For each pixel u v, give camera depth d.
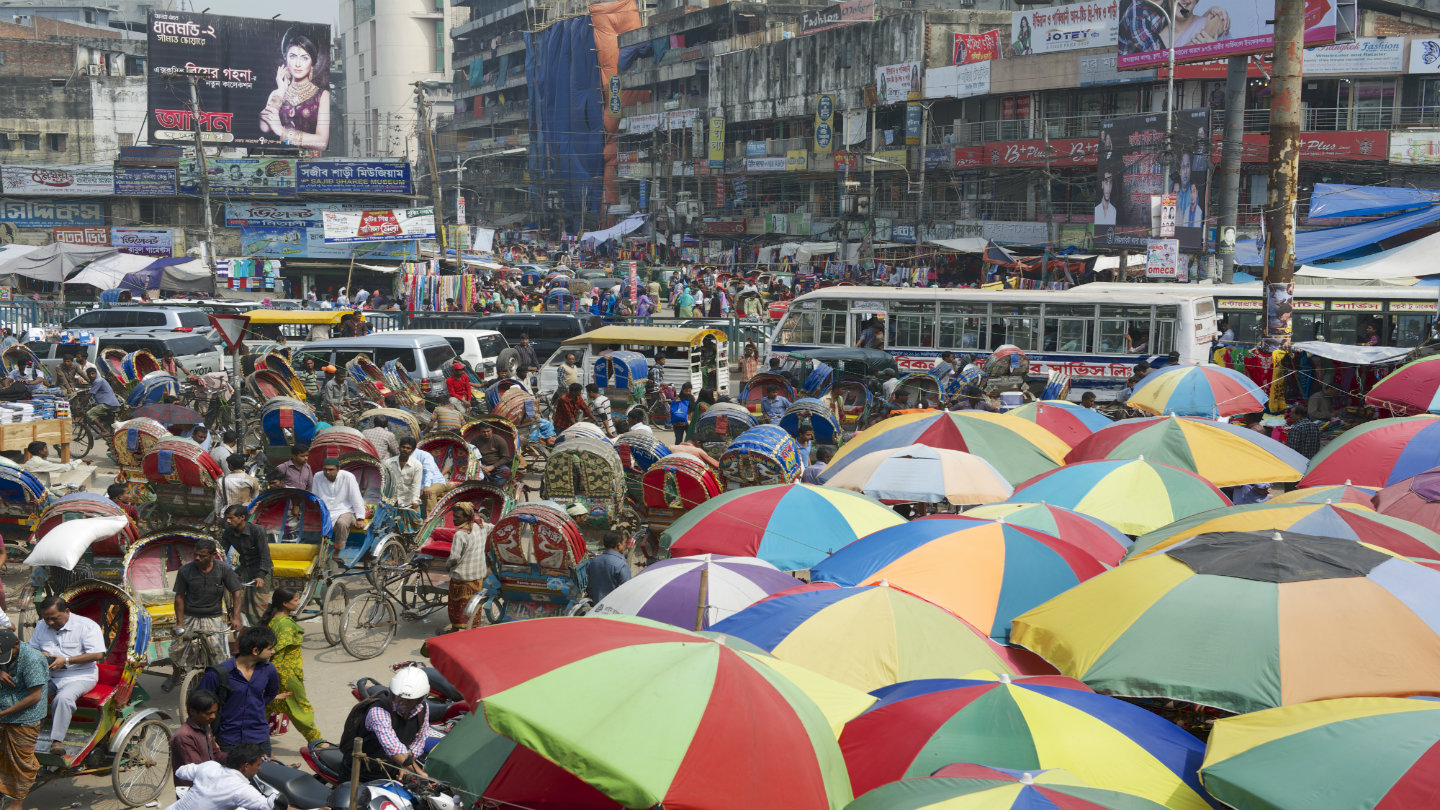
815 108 65.06
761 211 68.62
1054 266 45.56
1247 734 5.59
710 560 8.50
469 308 41.03
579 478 12.05
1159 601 6.76
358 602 10.64
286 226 48.50
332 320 24.94
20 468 12.13
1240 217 43.47
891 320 27.00
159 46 56.66
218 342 26.94
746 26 77.94
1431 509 9.62
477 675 5.30
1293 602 6.54
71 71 78.94
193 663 8.89
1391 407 16.27
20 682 7.19
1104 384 24.86
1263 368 19.73
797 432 17.50
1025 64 51.25
